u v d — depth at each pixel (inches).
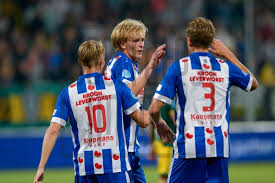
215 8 1771.7
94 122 601.0
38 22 1899.6
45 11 1921.8
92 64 616.4
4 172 1558.8
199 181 606.9
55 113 606.2
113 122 602.5
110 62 705.0
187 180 609.0
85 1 1905.8
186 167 608.1
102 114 601.3
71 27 1835.6
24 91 1633.9
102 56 623.2
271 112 1699.1
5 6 1907.0
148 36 1646.2
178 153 609.9
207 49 631.2
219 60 628.1
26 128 1630.2
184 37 1445.6
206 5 1772.9
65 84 1660.9
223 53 641.0
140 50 707.4
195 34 621.9
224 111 619.2
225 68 623.2
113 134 601.3
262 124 1694.1
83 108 602.2
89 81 609.9
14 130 1625.2
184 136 607.2
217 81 616.4
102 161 596.7
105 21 1855.3
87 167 597.3
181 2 1793.8
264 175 1421.0
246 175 1423.5
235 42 1744.6
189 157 603.2
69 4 1930.4
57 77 1688.0
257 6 1857.8
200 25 623.2
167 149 995.9
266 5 1868.8
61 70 1702.8
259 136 1696.6
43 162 594.2
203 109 608.7
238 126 1689.2
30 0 1941.4
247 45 1700.3
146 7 1868.8
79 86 609.3
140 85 644.7
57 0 1940.2
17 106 1628.9
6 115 1626.5
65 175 1451.8
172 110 903.1
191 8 1777.8
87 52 614.5
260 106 1694.1
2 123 1625.2
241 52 1733.5
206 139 603.8
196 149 601.9
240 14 1749.5
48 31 1867.6
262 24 1835.6
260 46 1781.5
